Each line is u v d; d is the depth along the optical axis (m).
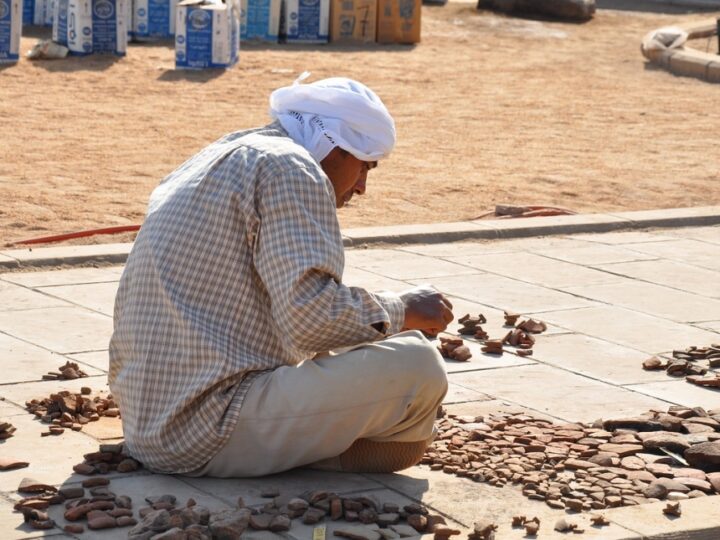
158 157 20.08
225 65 28.95
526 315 11.33
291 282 6.46
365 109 6.94
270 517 6.44
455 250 14.07
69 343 9.92
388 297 6.96
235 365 6.72
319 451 6.88
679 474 7.49
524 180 19.52
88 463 7.21
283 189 6.59
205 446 6.84
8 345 9.78
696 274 13.22
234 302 6.77
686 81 30.97
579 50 35.06
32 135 21.34
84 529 6.33
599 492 7.10
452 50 34.06
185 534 6.02
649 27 40.12
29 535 6.25
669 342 10.62
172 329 6.75
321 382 6.73
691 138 23.88
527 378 9.47
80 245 13.70
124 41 29.84
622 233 15.34
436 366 6.92
